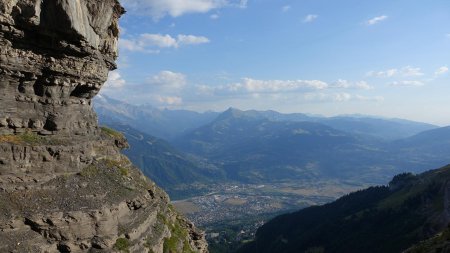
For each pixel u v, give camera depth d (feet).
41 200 115.55
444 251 183.42
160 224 160.04
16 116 121.19
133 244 130.72
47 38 119.03
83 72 136.67
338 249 608.19
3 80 116.37
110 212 126.62
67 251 113.09
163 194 189.26
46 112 128.88
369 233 611.47
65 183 125.80
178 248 164.35
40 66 122.93
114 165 155.74
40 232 110.22
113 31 152.87
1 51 111.86
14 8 108.47
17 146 116.47
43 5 114.52
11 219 106.01
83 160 138.72
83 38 124.77
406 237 517.14
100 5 134.31
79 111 148.05
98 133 164.55
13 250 102.42
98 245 118.62
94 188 132.26
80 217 116.98
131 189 146.82
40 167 121.39
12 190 112.68
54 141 129.39
